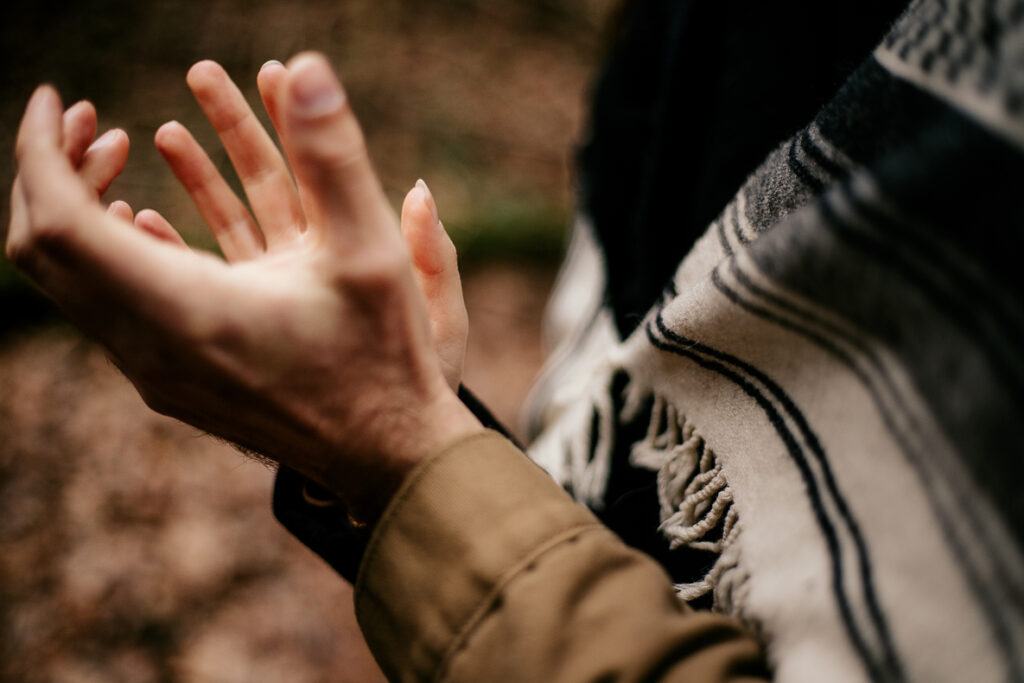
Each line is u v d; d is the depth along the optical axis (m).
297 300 0.36
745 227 0.41
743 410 0.39
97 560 1.14
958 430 0.32
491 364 1.64
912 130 0.34
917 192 0.33
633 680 0.34
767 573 0.36
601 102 0.76
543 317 1.78
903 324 0.33
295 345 0.36
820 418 0.36
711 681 0.34
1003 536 0.32
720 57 0.56
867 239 0.33
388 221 0.35
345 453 0.39
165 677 1.04
